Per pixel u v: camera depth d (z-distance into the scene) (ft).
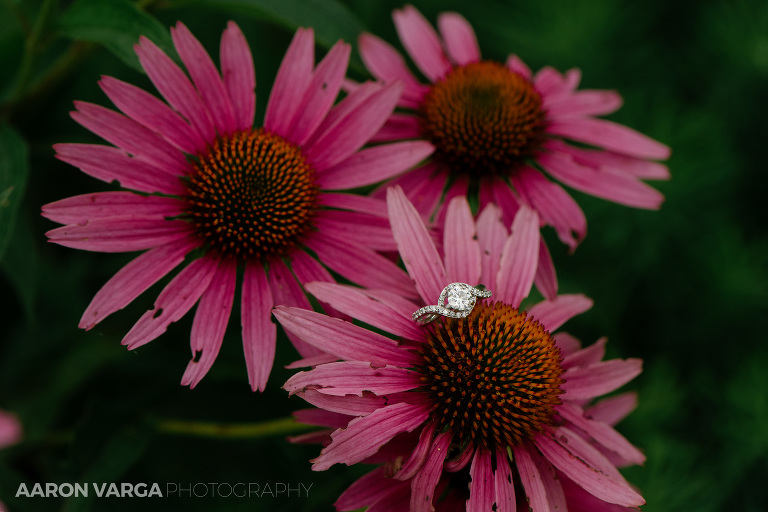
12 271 1.44
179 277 1.34
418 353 1.32
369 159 1.43
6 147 1.36
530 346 1.32
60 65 1.48
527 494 1.29
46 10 1.38
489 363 1.31
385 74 1.53
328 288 1.31
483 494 1.28
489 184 1.50
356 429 1.25
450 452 1.29
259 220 1.37
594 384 1.36
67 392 1.52
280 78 1.42
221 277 1.36
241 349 1.51
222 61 1.40
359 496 1.29
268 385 1.51
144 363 1.54
